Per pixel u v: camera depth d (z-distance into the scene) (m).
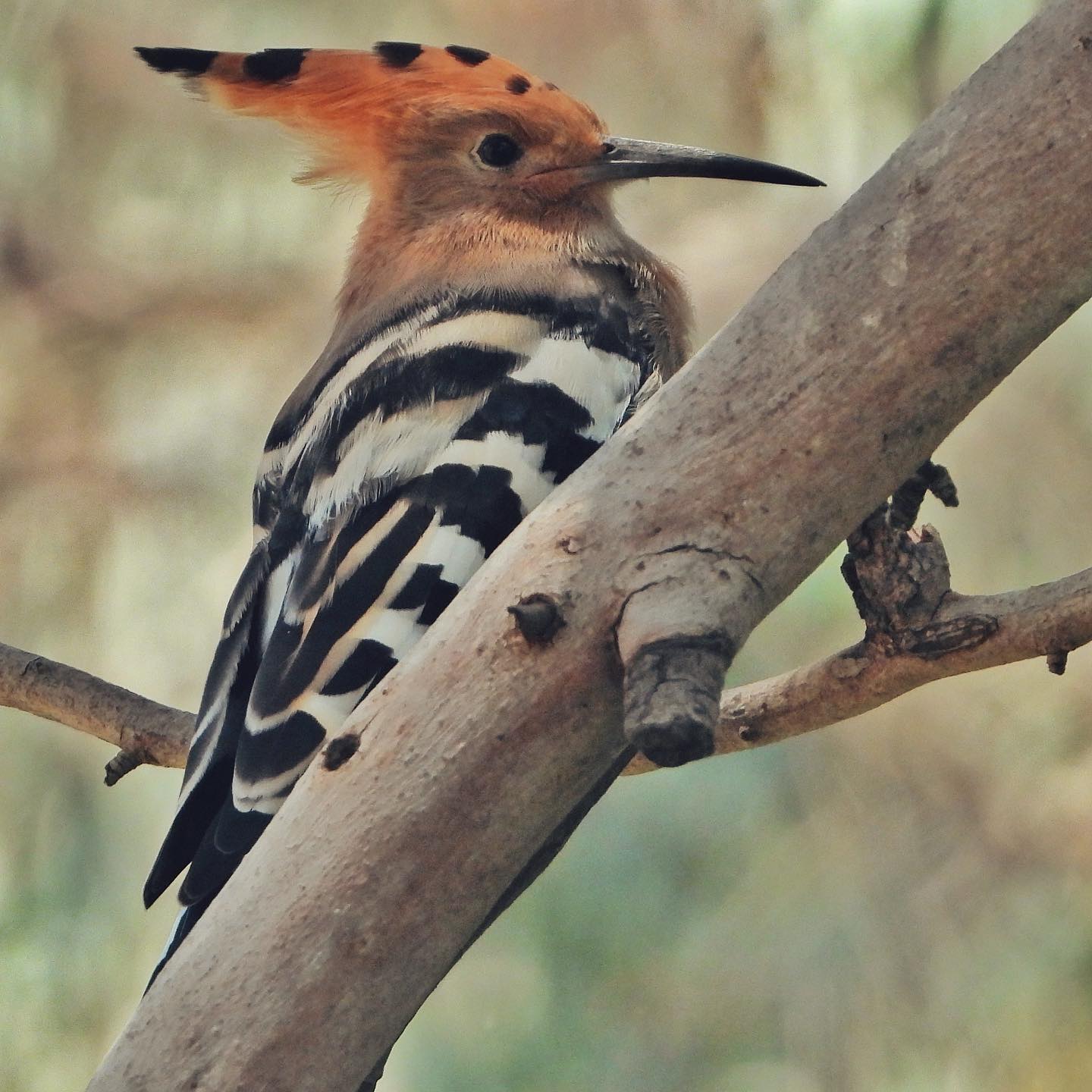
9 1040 11.05
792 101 11.98
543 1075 11.08
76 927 11.41
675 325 7.92
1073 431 11.45
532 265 7.71
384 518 6.27
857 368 4.83
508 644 4.73
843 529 4.91
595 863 11.38
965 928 11.03
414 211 8.29
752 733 6.17
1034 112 4.81
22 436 12.73
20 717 11.77
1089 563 11.27
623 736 4.79
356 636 6.02
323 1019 4.66
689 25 12.32
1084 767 11.13
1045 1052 10.71
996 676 11.30
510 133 8.20
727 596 4.72
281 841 4.77
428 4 13.13
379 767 4.75
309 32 13.24
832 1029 10.95
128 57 13.12
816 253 4.93
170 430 12.84
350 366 7.03
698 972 11.18
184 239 13.44
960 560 11.38
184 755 7.17
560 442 6.55
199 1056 4.62
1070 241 4.79
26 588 12.40
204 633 12.30
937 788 11.27
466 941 4.84
